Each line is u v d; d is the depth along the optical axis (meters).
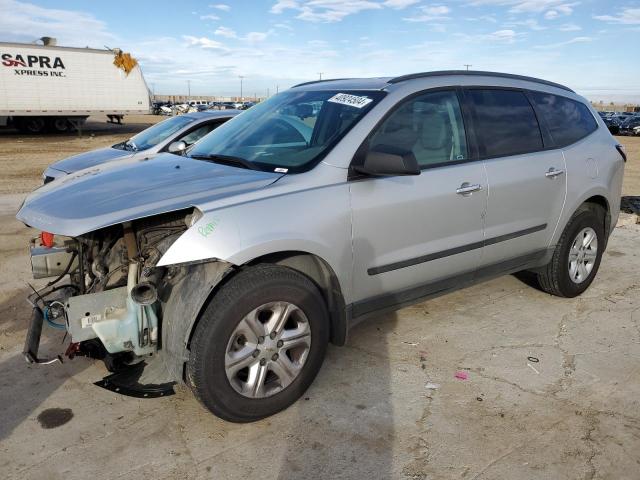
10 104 25.47
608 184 4.72
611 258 6.02
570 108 4.67
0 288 4.82
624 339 3.96
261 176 3.07
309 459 2.64
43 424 2.90
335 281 3.10
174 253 2.56
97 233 3.15
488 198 3.76
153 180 3.15
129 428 2.87
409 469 2.57
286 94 4.15
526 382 3.35
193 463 2.61
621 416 3.00
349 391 3.23
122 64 28.00
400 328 4.08
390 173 2.97
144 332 2.79
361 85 3.67
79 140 24.80
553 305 4.59
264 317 2.89
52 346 3.74
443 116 3.66
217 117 7.86
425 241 3.47
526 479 2.51
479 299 4.69
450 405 3.09
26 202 3.20
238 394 2.78
